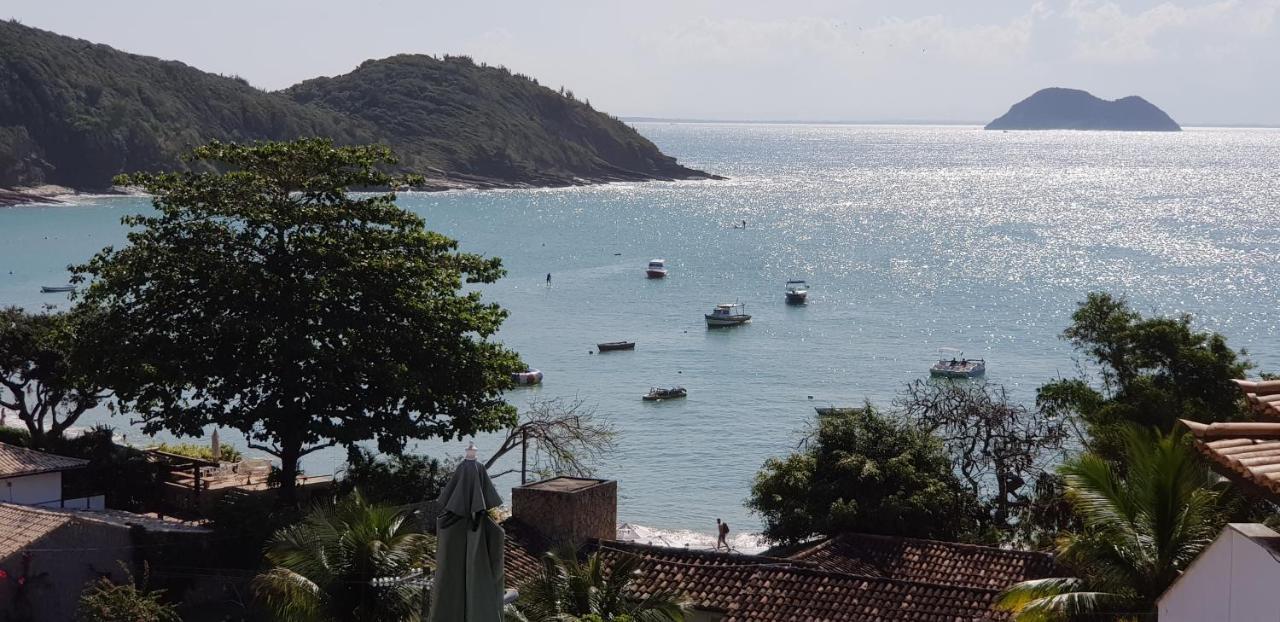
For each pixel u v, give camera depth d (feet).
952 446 162.09
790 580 92.38
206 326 130.72
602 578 80.28
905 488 134.82
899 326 437.17
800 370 355.15
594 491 110.22
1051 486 148.15
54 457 134.31
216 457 183.62
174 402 136.56
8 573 102.53
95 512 128.06
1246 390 50.90
